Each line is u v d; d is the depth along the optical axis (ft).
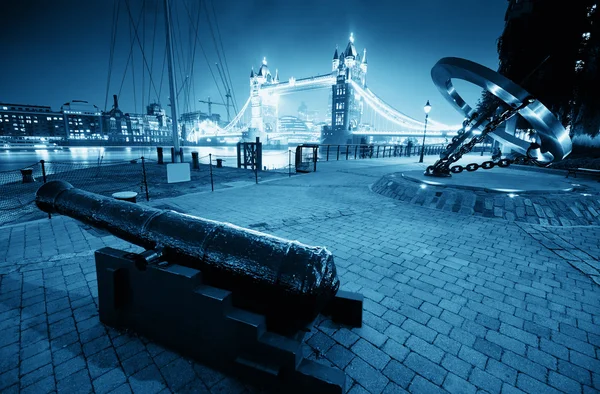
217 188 30.66
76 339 7.18
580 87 44.96
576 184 22.97
